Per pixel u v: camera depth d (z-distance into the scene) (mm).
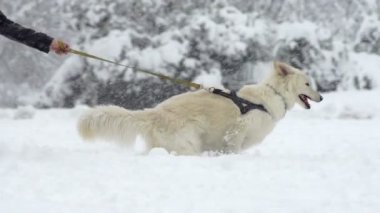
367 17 21422
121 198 4406
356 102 15641
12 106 24000
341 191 4668
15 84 24062
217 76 17688
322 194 4570
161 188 4762
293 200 4359
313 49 18641
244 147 7781
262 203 4250
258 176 5293
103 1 18656
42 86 24016
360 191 4656
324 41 19016
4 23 6508
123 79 17531
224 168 5684
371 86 18656
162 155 6559
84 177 5164
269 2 19969
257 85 7902
